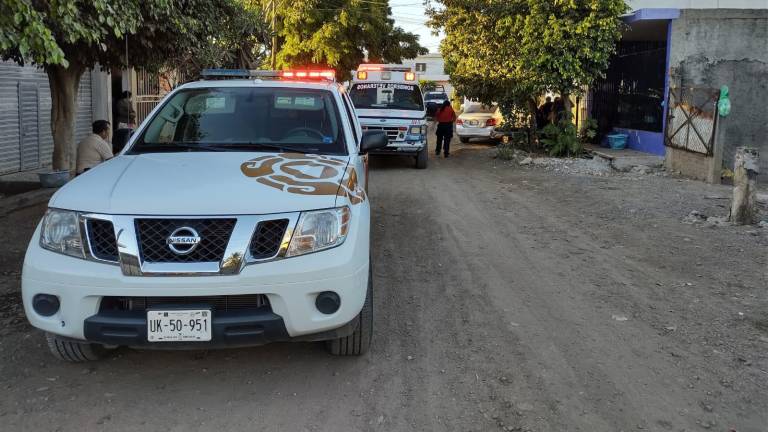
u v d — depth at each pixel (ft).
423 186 40.75
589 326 16.37
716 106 39.99
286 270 11.66
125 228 11.56
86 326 11.67
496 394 12.82
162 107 17.30
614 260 22.56
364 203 13.88
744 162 27.76
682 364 14.16
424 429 11.58
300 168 14.03
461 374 13.67
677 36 46.65
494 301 18.24
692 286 19.58
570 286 19.63
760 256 22.91
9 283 19.43
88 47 29.43
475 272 21.12
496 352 14.78
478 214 31.09
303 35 109.91
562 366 14.06
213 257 11.59
